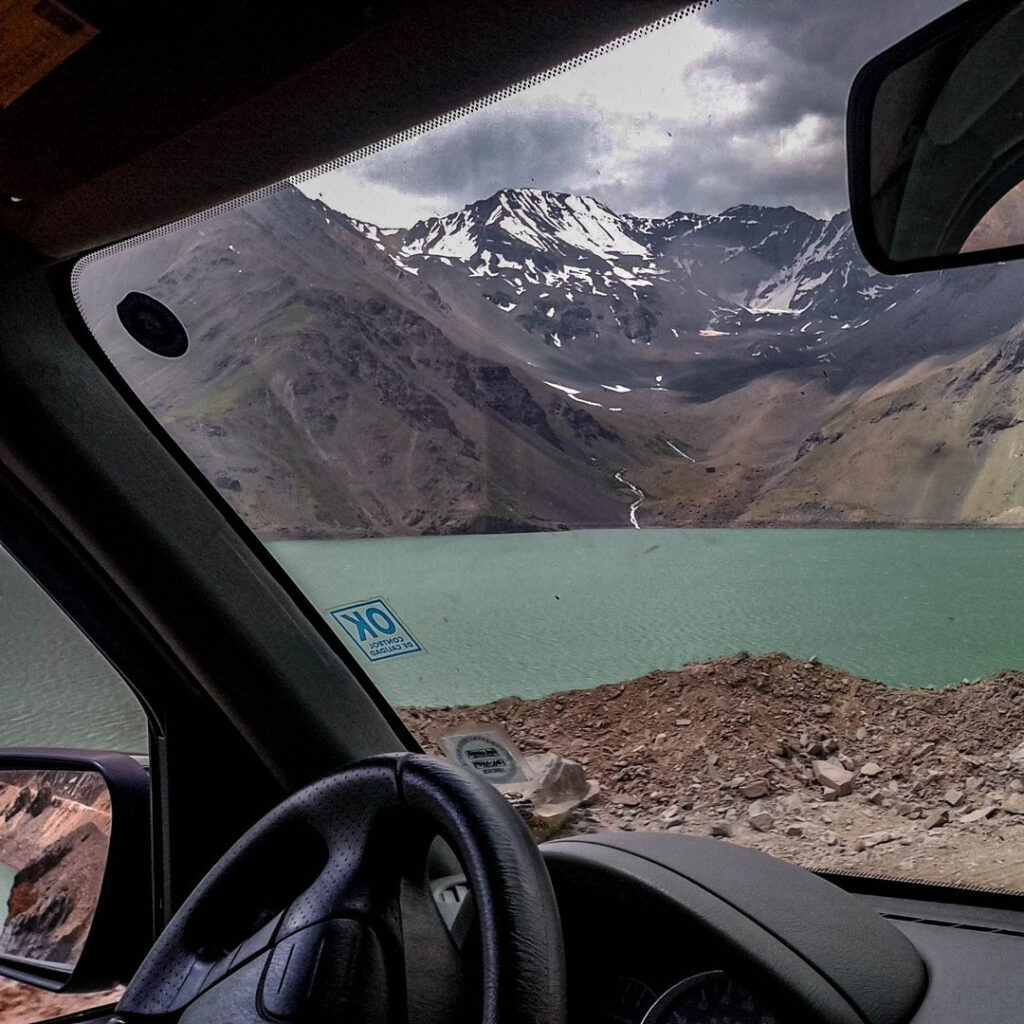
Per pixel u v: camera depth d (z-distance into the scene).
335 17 1.06
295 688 1.89
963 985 1.06
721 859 1.14
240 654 1.84
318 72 1.16
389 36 1.08
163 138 1.34
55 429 1.70
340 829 0.88
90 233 1.64
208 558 1.85
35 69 1.18
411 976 0.81
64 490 1.72
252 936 0.88
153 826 1.86
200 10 1.05
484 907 0.74
